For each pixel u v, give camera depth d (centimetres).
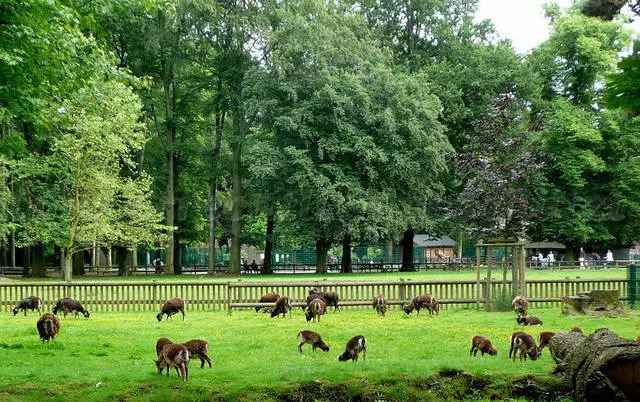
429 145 5216
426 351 1680
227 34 5459
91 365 1496
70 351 1697
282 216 6450
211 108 5650
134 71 5462
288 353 1675
